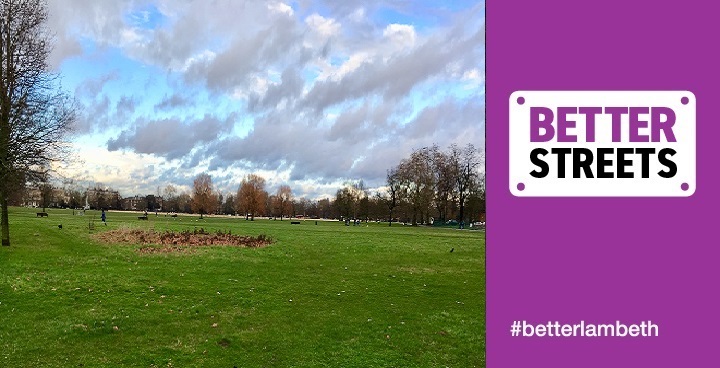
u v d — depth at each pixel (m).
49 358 11.53
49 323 13.59
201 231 40.47
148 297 16.55
